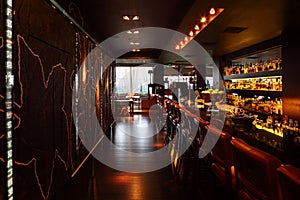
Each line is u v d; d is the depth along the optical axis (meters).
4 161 2.29
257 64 6.12
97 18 6.06
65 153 4.05
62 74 3.87
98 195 3.78
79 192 3.87
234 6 3.41
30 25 2.77
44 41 3.15
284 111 4.87
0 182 2.24
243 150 1.56
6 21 2.30
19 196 2.57
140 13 5.70
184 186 4.12
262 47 5.95
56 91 3.60
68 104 4.18
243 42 6.02
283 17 3.93
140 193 3.87
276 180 1.31
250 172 1.59
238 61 8.05
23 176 2.65
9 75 2.36
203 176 4.00
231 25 4.41
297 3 3.28
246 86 6.84
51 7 3.39
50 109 3.38
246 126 3.66
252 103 5.90
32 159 2.85
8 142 2.36
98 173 4.71
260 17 3.93
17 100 2.51
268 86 5.75
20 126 2.57
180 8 4.93
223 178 2.64
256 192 1.55
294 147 2.42
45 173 3.24
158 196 3.77
